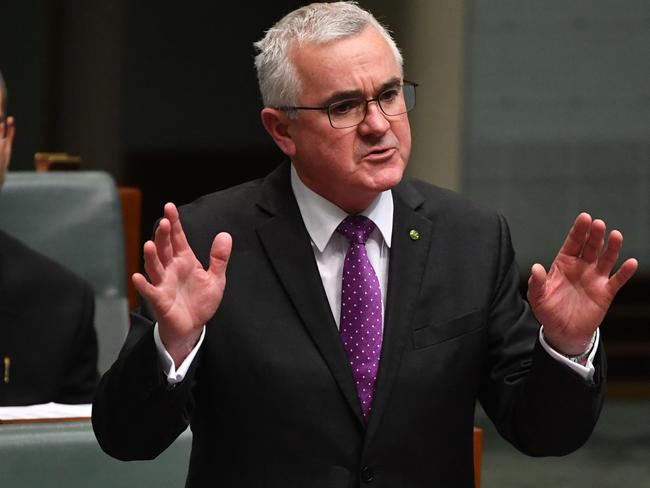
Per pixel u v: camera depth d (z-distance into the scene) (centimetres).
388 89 683
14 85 2970
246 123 3088
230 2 3058
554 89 2656
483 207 744
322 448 681
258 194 741
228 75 3069
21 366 1065
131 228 1430
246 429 689
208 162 3075
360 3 2423
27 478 761
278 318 699
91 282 1270
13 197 1270
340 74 676
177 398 655
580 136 2672
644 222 2691
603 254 652
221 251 651
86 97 2995
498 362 710
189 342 653
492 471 1911
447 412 694
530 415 678
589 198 2686
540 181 2670
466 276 712
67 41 2984
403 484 684
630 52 2658
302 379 685
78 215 1280
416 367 689
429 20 2408
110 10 2997
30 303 1083
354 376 690
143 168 3045
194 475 710
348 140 679
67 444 769
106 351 1202
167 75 3052
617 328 2661
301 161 705
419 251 712
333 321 696
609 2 2652
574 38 2653
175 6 3030
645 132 2675
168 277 640
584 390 662
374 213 716
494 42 2625
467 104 2614
